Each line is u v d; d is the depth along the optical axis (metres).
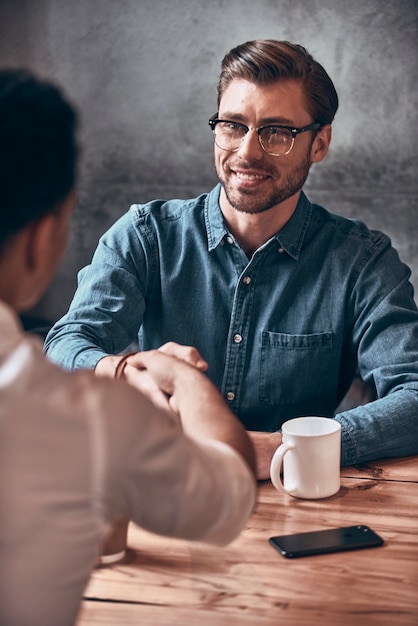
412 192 3.03
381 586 1.01
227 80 1.71
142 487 0.67
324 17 2.99
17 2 3.14
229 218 1.80
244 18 3.02
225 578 1.03
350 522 1.19
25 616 0.64
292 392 1.80
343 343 1.85
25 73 0.66
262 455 1.35
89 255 3.23
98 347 1.65
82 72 3.14
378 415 1.48
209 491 0.71
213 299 1.82
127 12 3.08
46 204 0.65
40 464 0.62
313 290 1.81
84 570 0.66
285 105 1.67
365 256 1.82
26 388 0.63
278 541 1.11
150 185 3.16
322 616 0.94
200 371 0.99
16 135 0.63
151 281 1.86
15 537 0.62
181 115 3.10
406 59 2.96
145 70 3.10
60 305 3.26
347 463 1.43
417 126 2.99
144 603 0.97
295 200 1.79
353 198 3.07
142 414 0.67
